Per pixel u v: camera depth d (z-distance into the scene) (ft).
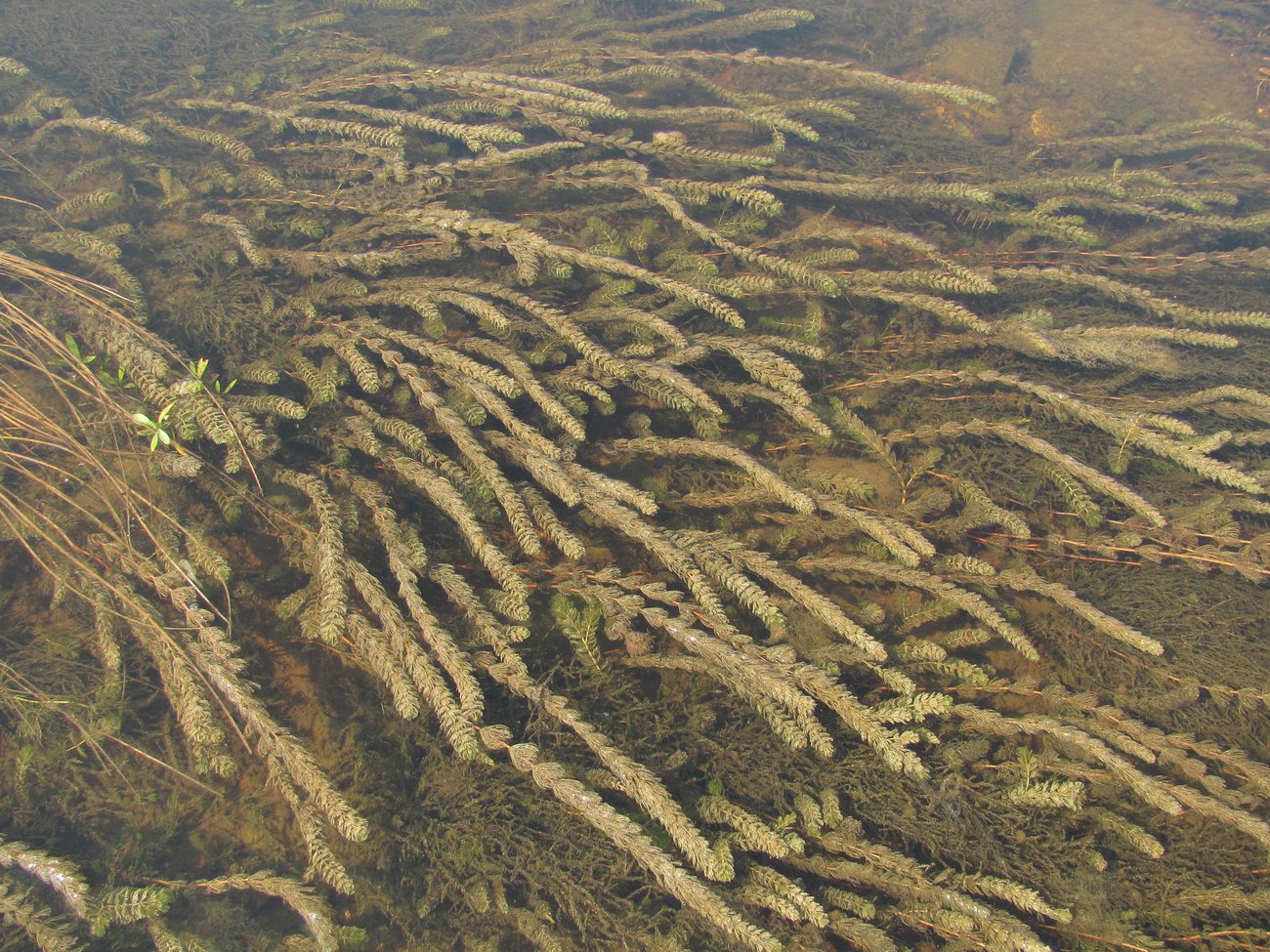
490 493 11.42
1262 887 9.06
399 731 10.62
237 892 9.48
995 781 9.88
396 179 16.66
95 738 10.12
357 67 20.27
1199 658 11.16
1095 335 14.34
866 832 9.58
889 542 10.99
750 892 8.71
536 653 10.82
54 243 14.74
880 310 16.20
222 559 10.97
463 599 10.38
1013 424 12.97
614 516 10.89
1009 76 24.38
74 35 19.93
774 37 24.84
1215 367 14.61
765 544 12.26
